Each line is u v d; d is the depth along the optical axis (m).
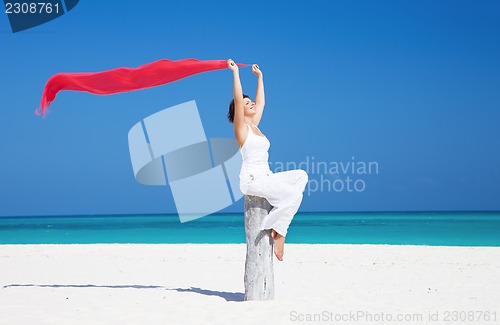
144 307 6.95
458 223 48.19
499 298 7.67
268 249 7.24
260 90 7.87
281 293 8.13
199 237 31.34
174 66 7.91
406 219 61.88
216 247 17.50
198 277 10.48
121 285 9.26
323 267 11.97
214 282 9.75
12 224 61.31
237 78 7.16
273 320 6.14
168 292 8.30
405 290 8.46
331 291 8.34
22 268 12.02
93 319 6.24
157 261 13.54
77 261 13.58
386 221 55.38
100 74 8.09
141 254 15.34
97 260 13.81
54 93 8.18
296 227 42.38
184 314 6.47
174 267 12.25
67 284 9.38
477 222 50.41
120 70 8.02
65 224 59.75
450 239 27.16
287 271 11.24
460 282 9.47
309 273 10.90
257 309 6.71
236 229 41.50
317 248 16.72
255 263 7.23
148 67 7.95
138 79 8.09
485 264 12.48
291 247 17.08
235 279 10.19
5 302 7.36
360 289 8.60
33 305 7.12
